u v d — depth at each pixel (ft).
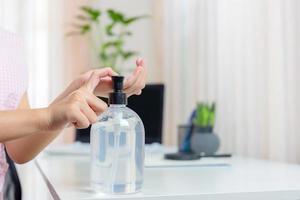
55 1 8.54
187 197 2.21
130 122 2.30
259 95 6.09
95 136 2.31
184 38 8.32
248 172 3.30
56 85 8.45
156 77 8.96
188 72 8.11
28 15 8.29
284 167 3.69
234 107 6.67
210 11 7.38
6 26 8.11
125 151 2.27
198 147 4.85
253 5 6.24
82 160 4.45
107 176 2.25
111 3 9.11
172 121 8.37
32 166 7.84
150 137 5.86
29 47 8.26
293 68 5.53
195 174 3.18
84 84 2.63
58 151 5.12
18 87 3.45
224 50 6.95
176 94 8.26
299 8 5.46
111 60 8.49
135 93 2.87
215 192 2.29
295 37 5.51
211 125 4.96
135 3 9.20
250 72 6.27
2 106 3.28
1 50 3.43
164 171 3.38
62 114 2.22
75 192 2.31
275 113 5.68
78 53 8.70
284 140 5.57
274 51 5.72
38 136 3.36
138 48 9.17
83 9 8.06
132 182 2.26
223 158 4.51
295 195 2.39
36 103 8.25
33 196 7.85
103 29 8.98
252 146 6.20
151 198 2.16
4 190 4.76
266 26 5.98
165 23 8.79
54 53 8.48
